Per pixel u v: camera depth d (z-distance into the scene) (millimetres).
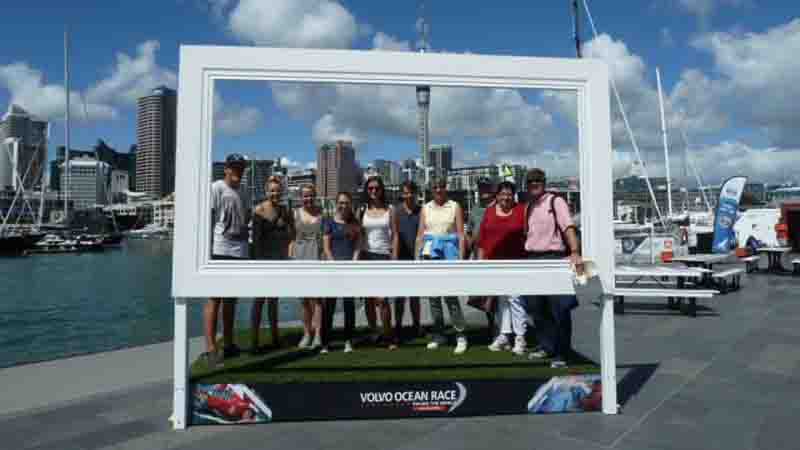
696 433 3562
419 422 3816
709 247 24109
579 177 4223
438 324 5605
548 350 4797
